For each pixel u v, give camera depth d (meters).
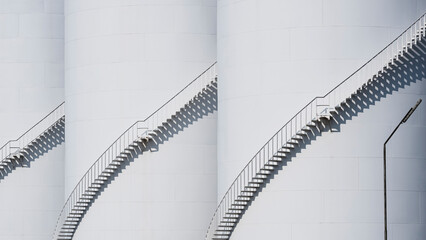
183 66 78.56
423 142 68.69
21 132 91.06
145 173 78.62
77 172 81.06
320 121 68.19
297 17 68.88
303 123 68.31
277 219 69.06
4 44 91.69
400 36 68.44
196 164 78.56
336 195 67.94
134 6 78.94
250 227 70.06
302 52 68.69
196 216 78.56
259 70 70.00
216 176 78.88
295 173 68.62
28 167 91.44
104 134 79.31
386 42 68.44
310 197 68.25
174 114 78.25
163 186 78.50
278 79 69.19
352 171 67.94
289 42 69.00
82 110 80.56
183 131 78.44
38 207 91.50
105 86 79.44
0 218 91.44
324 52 68.25
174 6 78.81
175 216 78.44
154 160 78.56
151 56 78.50
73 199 81.38
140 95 78.50
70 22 82.38
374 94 68.06
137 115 78.50
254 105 70.12
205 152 78.62
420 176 68.69
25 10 91.75
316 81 68.31
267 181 69.56
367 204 67.94
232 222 71.00
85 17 80.56
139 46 78.69
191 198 78.50
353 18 68.31
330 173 68.00
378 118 68.00
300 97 68.56
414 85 68.38
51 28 91.56
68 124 82.56
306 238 68.19
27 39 91.44
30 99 91.19
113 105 79.06
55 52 91.50
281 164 69.12
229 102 71.88
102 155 79.25
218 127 73.81
